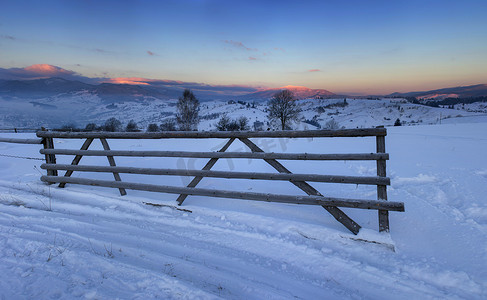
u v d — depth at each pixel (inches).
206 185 222.8
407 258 121.8
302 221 150.1
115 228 154.4
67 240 135.3
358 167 285.3
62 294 90.2
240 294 101.3
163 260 121.4
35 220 162.2
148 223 160.6
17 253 117.2
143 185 182.5
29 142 225.0
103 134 194.9
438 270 111.8
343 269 117.3
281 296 100.7
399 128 1158.3
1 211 178.4
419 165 291.3
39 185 218.7
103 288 94.4
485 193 190.5
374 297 103.1
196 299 90.8
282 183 228.2
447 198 189.6
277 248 133.0
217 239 141.8
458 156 346.6
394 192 203.2
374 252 126.3
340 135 136.6
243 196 157.6
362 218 156.8
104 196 192.9
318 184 226.7
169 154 176.1
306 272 117.3
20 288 92.5
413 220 154.6
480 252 122.2
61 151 210.1
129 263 117.4
